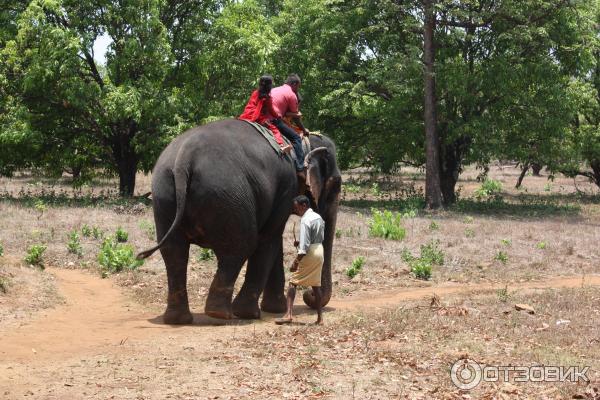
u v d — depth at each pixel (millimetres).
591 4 32094
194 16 27250
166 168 9219
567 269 15547
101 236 16188
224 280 9367
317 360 7465
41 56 23406
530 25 29250
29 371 6961
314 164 10625
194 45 26781
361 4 30031
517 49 30156
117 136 26703
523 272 15070
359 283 13344
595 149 36531
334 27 30109
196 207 9047
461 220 24203
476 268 15344
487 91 29344
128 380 6715
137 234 16906
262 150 9547
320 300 9484
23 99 24875
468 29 30469
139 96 23906
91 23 24688
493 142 28953
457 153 31719
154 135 25094
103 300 11102
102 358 7477
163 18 26891
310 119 31422
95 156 27906
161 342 8211
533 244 18688
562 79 31469
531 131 30531
